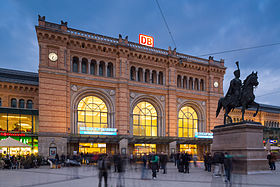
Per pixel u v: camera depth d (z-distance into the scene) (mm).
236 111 69812
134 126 51938
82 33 48688
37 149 45625
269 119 77938
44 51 44125
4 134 41906
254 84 28516
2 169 34719
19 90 47000
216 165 17328
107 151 48438
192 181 20531
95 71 49531
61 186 18188
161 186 17906
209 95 60906
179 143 54312
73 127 45781
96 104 48969
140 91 52844
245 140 26172
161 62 56062
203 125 60094
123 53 51094
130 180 21500
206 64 61281
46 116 42781
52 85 43875
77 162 39281
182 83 58156
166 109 55000
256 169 25609
